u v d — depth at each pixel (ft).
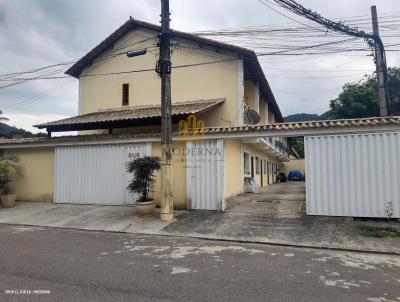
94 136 39.37
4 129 81.25
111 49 54.75
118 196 38.09
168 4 31.22
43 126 44.57
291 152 120.26
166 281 15.29
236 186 48.37
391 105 107.96
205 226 27.99
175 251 21.18
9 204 40.45
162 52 31.07
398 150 26.78
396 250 20.77
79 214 34.68
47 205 40.57
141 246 22.65
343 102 108.27
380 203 27.14
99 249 21.76
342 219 27.76
